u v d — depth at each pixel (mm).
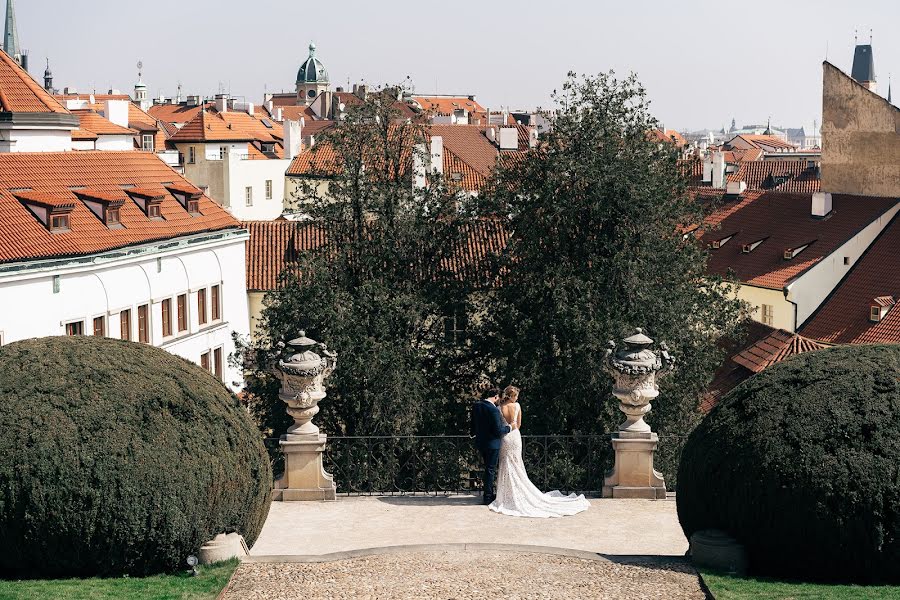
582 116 41906
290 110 176875
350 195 42188
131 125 107438
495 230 42250
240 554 15094
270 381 39594
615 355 19234
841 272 60875
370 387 38562
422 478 23094
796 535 14070
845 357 15266
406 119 45062
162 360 15594
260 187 102062
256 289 61438
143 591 13500
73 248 42781
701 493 15039
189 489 14406
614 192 39969
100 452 14070
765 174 107562
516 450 18672
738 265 66375
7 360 14859
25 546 13914
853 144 64688
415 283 40719
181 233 50469
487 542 16703
